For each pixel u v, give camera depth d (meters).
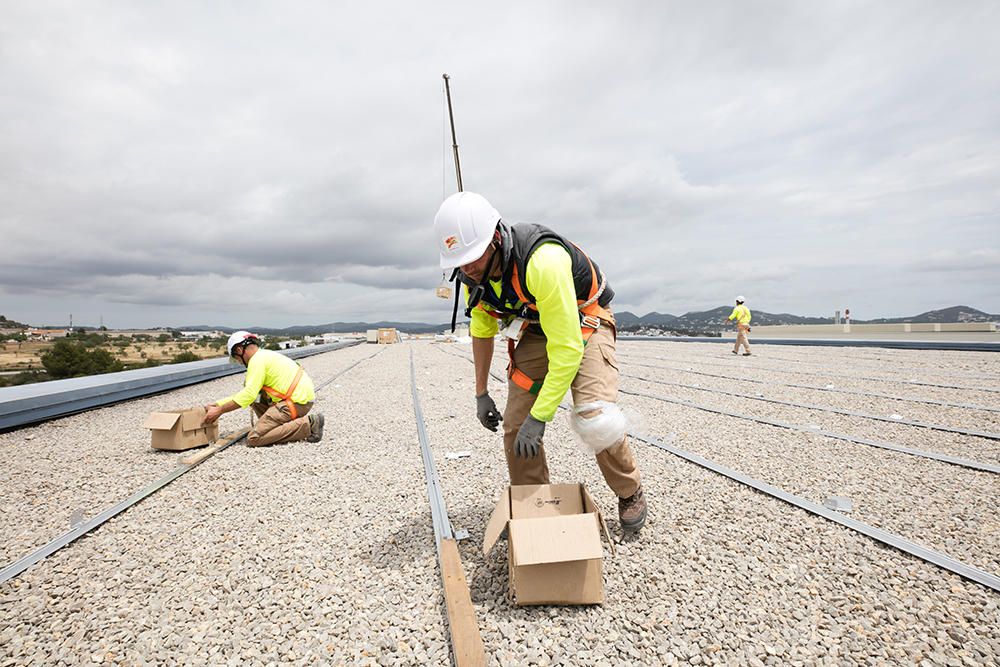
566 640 2.14
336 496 3.88
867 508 3.40
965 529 3.05
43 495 3.95
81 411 7.39
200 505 3.73
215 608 2.46
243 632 2.26
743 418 6.20
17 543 3.15
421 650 2.12
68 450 5.25
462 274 2.57
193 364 11.34
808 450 4.78
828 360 13.07
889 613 2.27
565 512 2.65
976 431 5.24
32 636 2.26
